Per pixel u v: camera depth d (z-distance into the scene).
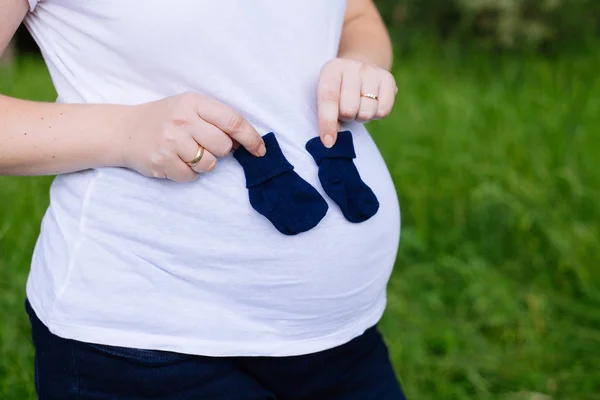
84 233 1.12
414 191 3.19
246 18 1.11
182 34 1.08
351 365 1.36
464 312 2.64
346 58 1.32
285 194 1.12
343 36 1.42
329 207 1.17
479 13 5.19
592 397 2.28
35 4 1.08
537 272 2.81
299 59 1.18
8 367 2.15
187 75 1.11
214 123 1.05
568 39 5.15
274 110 1.16
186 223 1.11
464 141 3.54
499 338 2.55
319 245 1.16
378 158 1.29
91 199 1.11
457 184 3.22
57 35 1.13
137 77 1.12
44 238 1.18
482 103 4.06
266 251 1.13
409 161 3.39
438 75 4.73
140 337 1.13
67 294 1.12
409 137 3.60
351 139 1.21
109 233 1.12
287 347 1.21
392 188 1.30
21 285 2.47
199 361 1.17
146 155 1.06
